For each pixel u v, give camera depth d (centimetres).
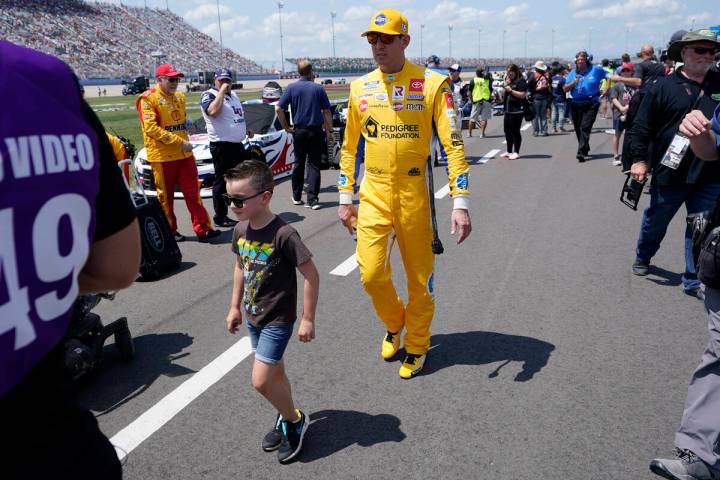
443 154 313
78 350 313
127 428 292
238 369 349
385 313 342
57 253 91
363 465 260
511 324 399
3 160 82
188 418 300
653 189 448
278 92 1192
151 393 324
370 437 279
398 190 311
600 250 557
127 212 108
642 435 274
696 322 395
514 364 344
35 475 98
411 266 327
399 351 364
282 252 245
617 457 259
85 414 112
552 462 257
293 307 253
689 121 241
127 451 274
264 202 244
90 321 331
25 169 85
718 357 228
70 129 94
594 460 258
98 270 107
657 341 369
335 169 1093
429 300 331
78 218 95
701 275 229
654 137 433
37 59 93
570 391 313
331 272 515
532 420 289
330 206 782
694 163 403
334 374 339
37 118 89
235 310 268
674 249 555
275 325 248
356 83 319
